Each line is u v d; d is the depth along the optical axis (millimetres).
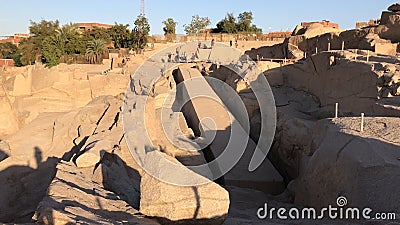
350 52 18953
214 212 6777
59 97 25734
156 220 6828
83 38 41031
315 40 27469
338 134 10570
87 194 7820
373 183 8320
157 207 6773
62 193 7391
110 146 12367
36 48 42219
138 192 9148
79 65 32531
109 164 11031
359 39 23500
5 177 14023
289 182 14367
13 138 17656
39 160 15016
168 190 6797
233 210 10609
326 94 18344
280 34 43969
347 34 24594
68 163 11516
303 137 14609
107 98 19891
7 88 25547
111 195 8680
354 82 16109
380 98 14438
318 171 10586
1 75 26688
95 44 38344
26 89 26141
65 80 26781
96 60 37125
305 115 18062
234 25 49312
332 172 9805
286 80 22781
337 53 18578
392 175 8195
